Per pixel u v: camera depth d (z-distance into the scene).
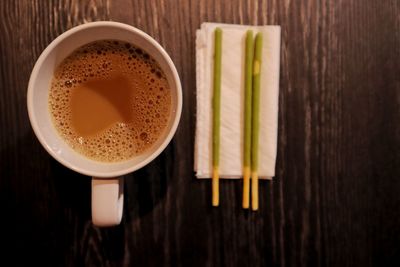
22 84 0.35
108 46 0.33
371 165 0.36
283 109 0.36
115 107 0.33
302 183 0.36
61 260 0.35
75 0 0.35
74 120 0.33
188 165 0.35
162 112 0.33
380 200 0.36
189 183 0.35
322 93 0.36
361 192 0.36
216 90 0.35
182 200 0.35
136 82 0.33
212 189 0.35
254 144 0.35
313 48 0.36
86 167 0.31
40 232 0.35
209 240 0.35
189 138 0.35
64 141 0.32
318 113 0.36
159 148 0.30
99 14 0.35
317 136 0.36
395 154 0.36
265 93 0.35
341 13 0.36
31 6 0.35
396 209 0.36
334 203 0.36
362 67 0.36
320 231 0.36
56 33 0.35
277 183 0.36
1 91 0.35
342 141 0.36
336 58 0.36
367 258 0.36
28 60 0.35
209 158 0.35
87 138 0.33
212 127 0.35
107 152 0.33
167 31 0.35
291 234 0.36
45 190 0.35
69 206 0.35
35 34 0.35
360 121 0.36
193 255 0.35
